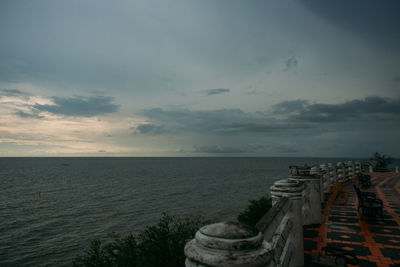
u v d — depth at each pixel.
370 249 5.29
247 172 118.88
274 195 4.18
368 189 13.74
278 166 187.75
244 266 1.41
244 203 40.34
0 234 27.92
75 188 63.75
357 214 8.23
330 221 7.46
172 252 5.21
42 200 47.84
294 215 4.00
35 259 21.55
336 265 4.34
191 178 88.56
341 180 16.52
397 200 10.61
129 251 5.62
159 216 33.84
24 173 118.94
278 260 2.49
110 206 41.44
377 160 32.03
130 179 86.75
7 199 49.16
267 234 2.51
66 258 21.58
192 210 36.28
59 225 31.22
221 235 1.51
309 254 5.02
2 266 20.33
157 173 115.88
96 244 6.58
